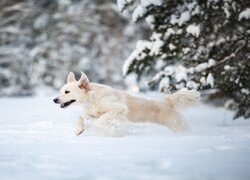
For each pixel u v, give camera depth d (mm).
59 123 9344
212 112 13312
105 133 7438
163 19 10609
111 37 35250
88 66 32969
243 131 7922
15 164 4578
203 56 10461
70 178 3873
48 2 36031
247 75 9750
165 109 7973
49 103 17266
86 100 7645
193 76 9969
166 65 11820
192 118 11414
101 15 35656
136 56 10781
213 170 4289
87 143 6152
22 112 12852
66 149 5602
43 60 32375
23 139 6742
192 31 9906
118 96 7746
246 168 4410
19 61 32188
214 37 10953
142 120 7875
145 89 26516
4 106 15867
